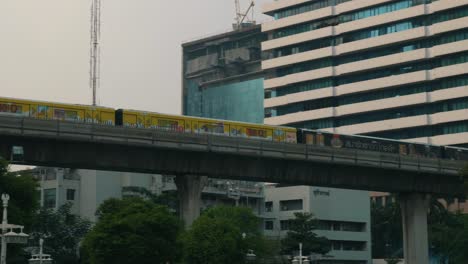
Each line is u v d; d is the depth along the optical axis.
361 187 98.62
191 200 85.56
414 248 102.19
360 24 183.12
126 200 87.06
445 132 169.88
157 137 81.31
